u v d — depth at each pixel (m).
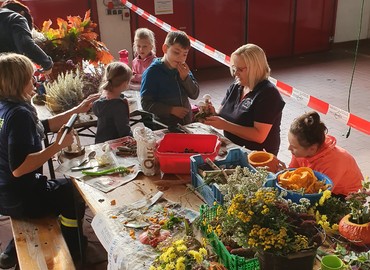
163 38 6.98
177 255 1.31
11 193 2.32
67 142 2.24
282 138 4.55
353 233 1.44
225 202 1.49
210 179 1.81
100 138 2.75
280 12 7.75
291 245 1.19
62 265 2.05
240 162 2.02
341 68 7.30
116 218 1.74
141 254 1.51
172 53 2.79
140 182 2.04
